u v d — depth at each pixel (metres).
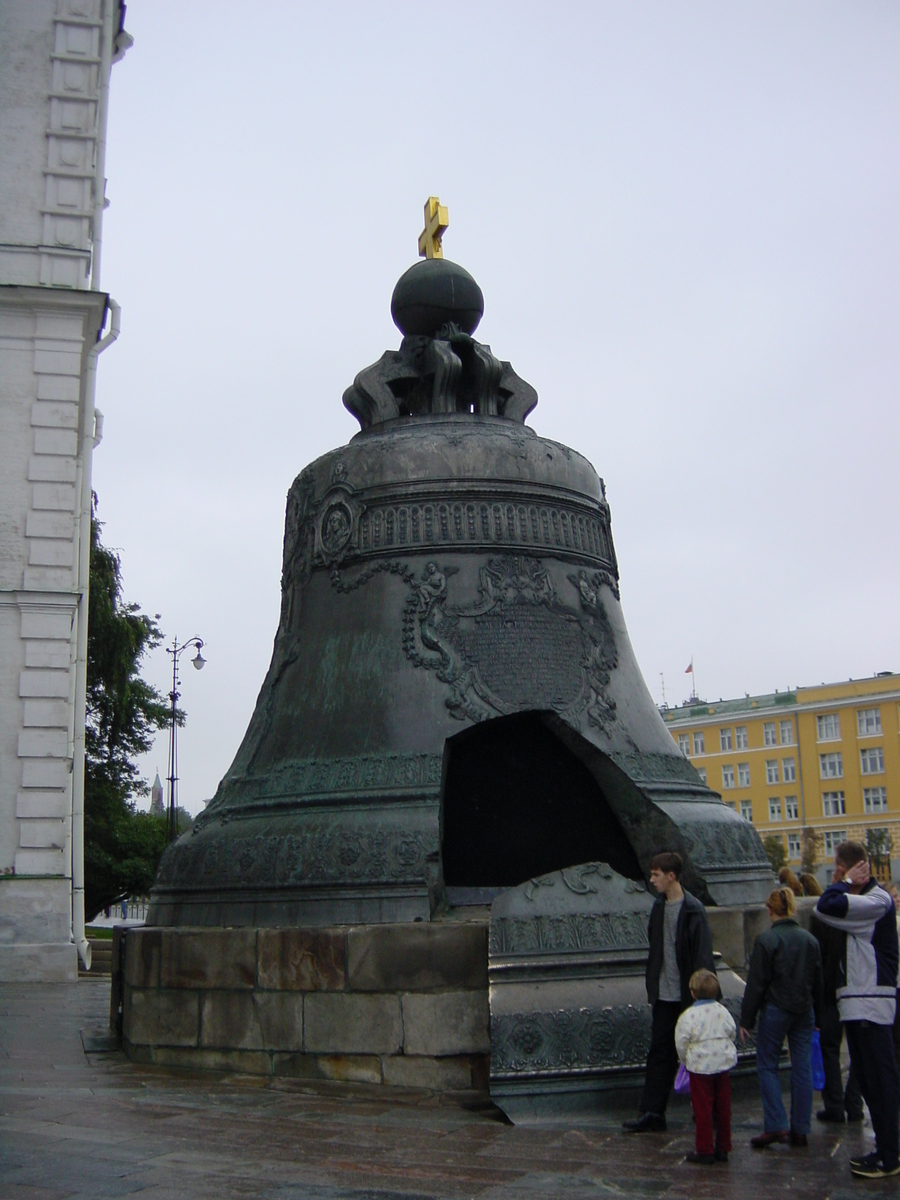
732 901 8.01
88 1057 8.23
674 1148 5.71
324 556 8.90
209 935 7.56
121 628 30.98
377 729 8.05
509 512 8.72
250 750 8.92
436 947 6.84
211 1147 5.52
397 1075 6.73
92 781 34.09
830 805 66.12
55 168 22.03
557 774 8.70
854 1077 6.65
